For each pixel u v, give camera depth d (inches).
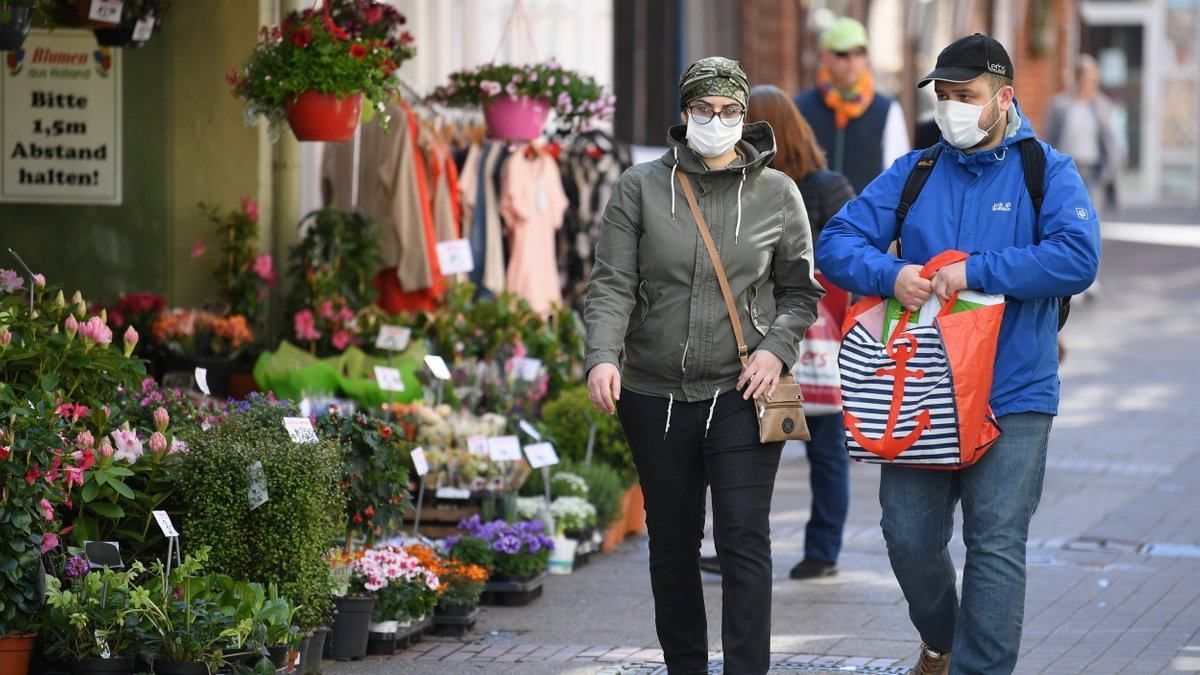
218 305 636.7
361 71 530.9
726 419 378.6
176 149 641.6
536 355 673.0
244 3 636.1
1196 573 570.6
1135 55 2792.8
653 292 381.4
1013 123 379.6
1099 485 740.0
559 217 742.5
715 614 510.6
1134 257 1914.4
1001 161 378.3
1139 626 491.8
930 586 385.1
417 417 565.0
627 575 572.1
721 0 1295.5
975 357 363.6
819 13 1433.3
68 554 401.4
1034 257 362.0
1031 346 371.6
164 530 388.2
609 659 456.4
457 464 559.8
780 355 376.8
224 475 410.3
